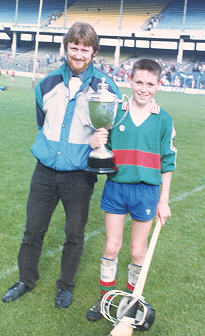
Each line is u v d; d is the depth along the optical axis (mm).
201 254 3523
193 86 29219
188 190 5527
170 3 38406
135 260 2498
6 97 16406
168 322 2508
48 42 44938
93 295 2758
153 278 3039
